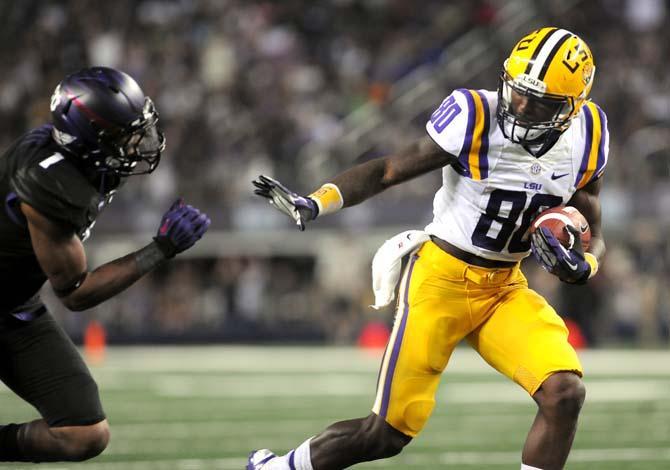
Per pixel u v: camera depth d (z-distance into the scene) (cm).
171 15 5634
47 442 1355
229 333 4753
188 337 4728
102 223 4612
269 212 4672
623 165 4628
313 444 1398
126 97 1287
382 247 1427
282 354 4241
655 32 5338
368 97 5294
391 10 5728
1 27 5588
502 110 1330
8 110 5241
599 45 5269
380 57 5512
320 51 5581
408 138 5025
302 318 4831
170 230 1317
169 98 5212
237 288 4809
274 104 5253
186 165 4897
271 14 5678
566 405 1309
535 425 1330
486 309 1381
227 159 4934
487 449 1991
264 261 4859
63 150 1297
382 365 1388
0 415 2494
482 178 1349
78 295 1303
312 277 4950
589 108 1402
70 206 1262
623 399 2762
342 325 4656
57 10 5644
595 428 2253
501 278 1383
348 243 4650
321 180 4800
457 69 5281
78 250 1289
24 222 1282
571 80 1299
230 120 5122
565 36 1318
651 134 4775
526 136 1327
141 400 2795
